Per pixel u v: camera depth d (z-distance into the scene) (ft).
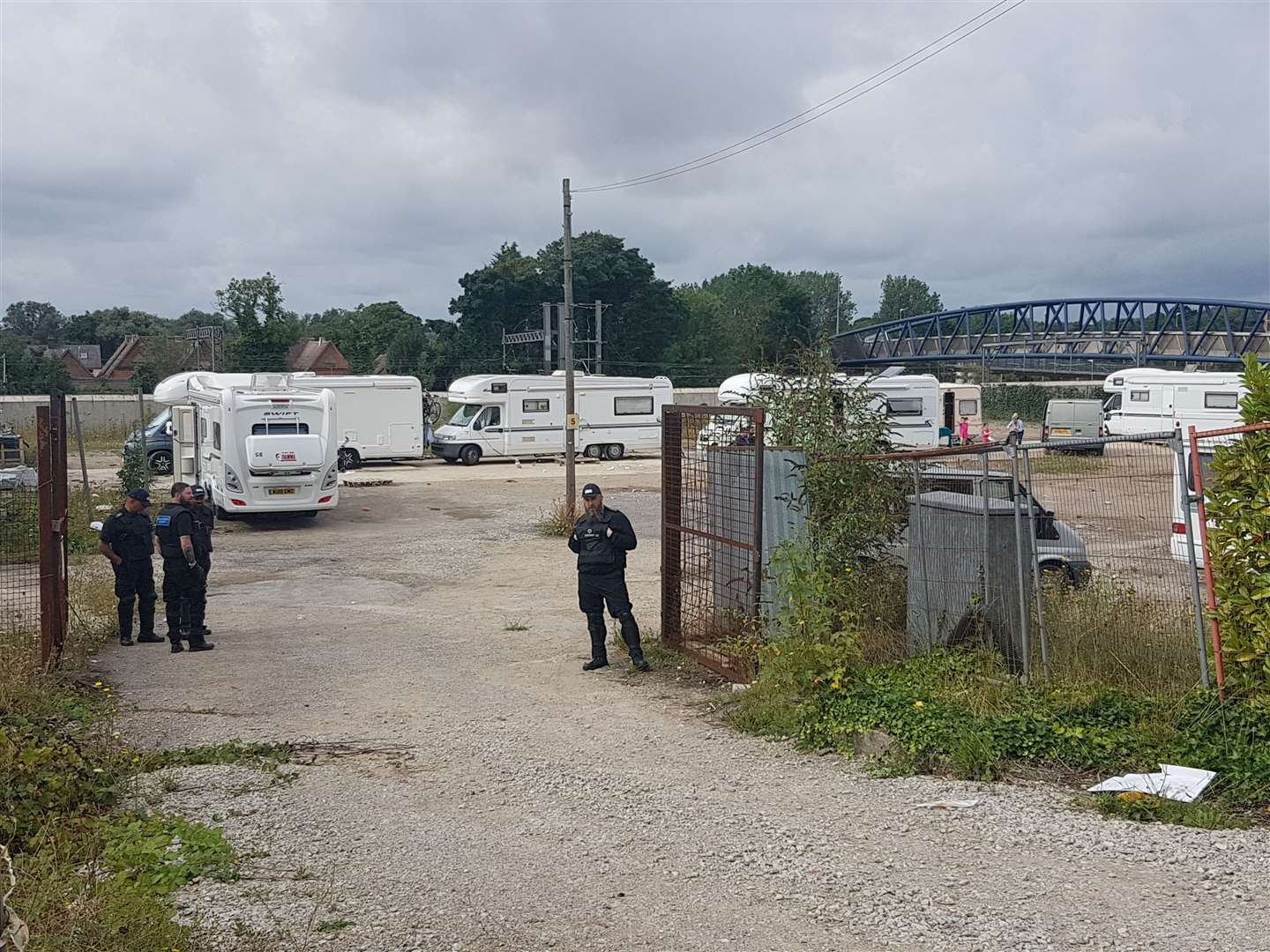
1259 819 19.36
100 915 14.83
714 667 33.68
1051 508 32.27
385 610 49.24
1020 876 16.89
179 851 18.03
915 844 18.61
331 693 32.04
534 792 22.38
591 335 275.39
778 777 23.20
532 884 17.15
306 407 80.18
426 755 25.40
